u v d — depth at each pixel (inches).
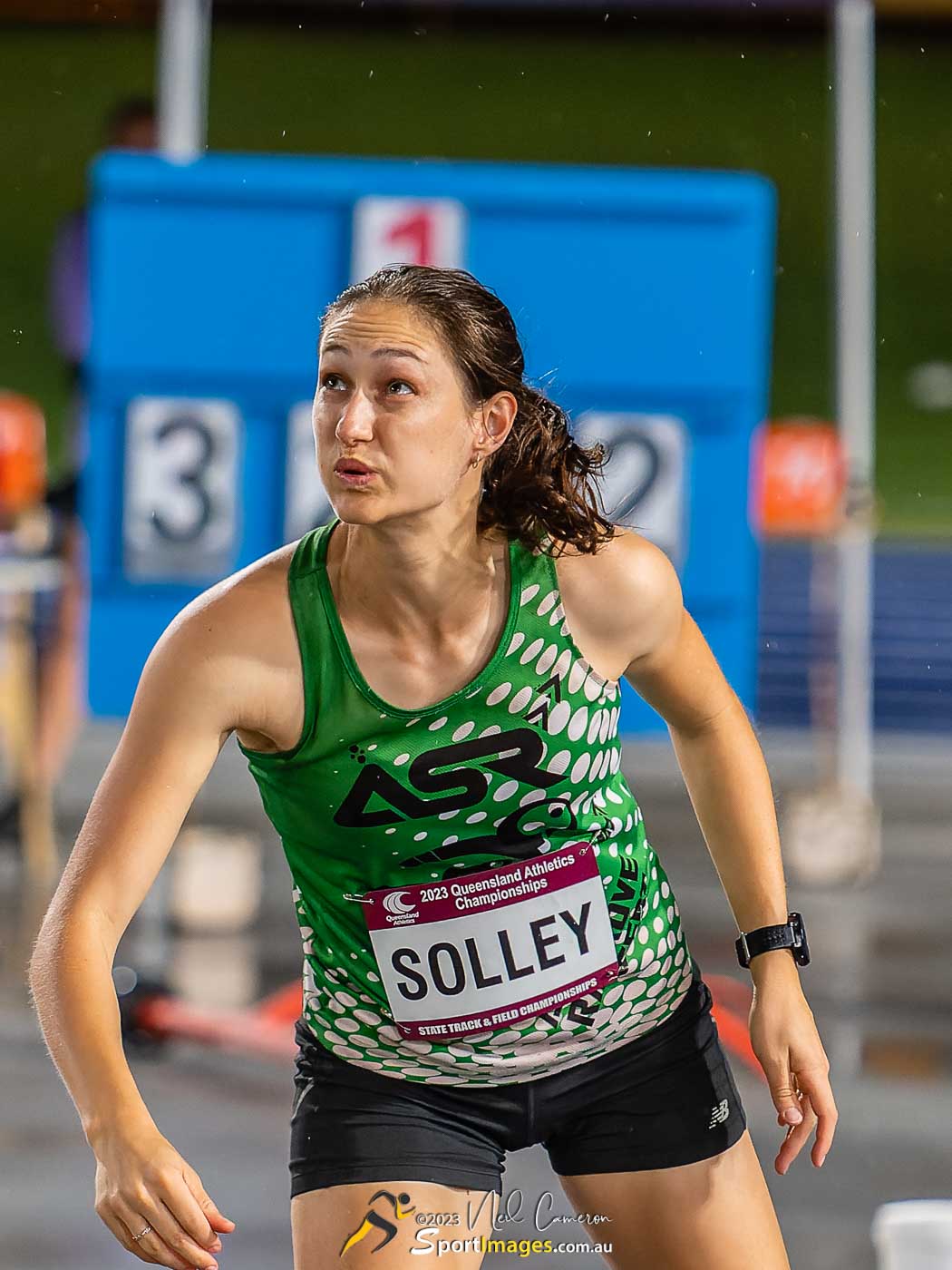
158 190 709.9
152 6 2402.8
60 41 3373.5
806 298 3339.1
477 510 288.7
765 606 2474.2
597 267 708.0
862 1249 498.0
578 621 295.9
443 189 707.4
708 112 3378.4
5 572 920.9
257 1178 544.7
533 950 305.0
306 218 711.7
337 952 308.8
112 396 716.0
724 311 708.0
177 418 716.7
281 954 796.6
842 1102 628.1
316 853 302.8
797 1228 512.4
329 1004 311.1
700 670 317.7
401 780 291.7
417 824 295.7
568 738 296.7
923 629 2378.2
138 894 277.7
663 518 708.7
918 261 3395.7
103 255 710.5
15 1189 534.3
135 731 283.3
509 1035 306.7
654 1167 315.3
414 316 275.0
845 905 928.3
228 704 283.3
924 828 1165.1
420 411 273.4
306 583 286.2
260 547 721.6
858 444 994.1
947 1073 663.8
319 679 285.9
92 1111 259.8
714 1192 316.5
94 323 712.4
